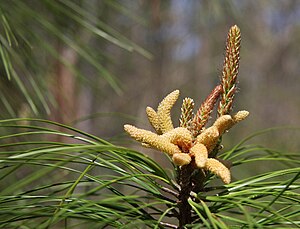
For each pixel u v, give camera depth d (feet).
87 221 1.28
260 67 7.14
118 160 1.26
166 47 6.93
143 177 1.30
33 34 2.24
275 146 4.52
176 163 1.20
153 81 7.33
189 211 1.27
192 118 1.31
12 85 2.44
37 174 1.03
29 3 2.46
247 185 1.28
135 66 6.95
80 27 2.56
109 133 6.99
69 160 1.07
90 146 1.06
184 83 7.18
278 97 6.51
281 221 1.23
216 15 4.16
